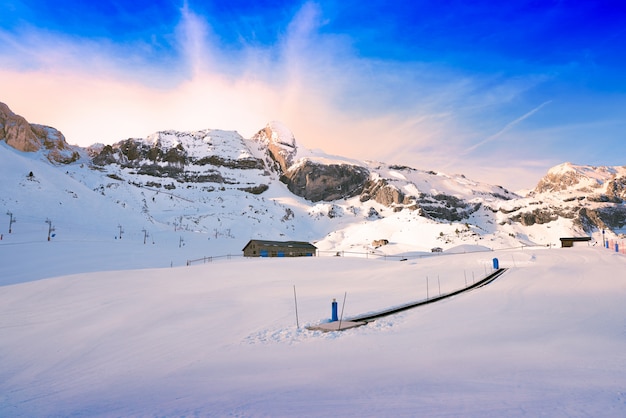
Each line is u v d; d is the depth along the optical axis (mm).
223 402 8781
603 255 57344
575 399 7645
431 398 8141
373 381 9930
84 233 117688
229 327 21453
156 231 152375
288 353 14695
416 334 16781
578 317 19188
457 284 35969
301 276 50219
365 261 67688
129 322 24484
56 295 35906
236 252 125062
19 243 87812
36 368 16453
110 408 9359
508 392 8352
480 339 15164
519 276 38750
